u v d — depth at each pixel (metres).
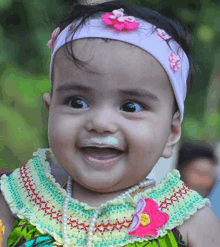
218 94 7.81
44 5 5.99
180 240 2.14
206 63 7.48
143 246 2.09
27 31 7.32
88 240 2.12
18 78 6.91
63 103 2.14
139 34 2.11
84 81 2.05
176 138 2.29
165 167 4.51
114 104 2.06
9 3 7.16
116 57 2.04
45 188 2.29
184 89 2.33
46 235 2.18
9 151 6.16
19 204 2.30
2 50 7.20
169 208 2.20
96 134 2.06
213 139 7.47
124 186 2.16
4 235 2.33
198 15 7.30
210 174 4.45
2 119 6.34
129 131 2.05
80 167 2.12
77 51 2.08
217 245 2.21
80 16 2.23
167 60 2.14
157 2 6.63
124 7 2.27
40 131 6.54
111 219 2.14
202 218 2.21
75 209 2.21
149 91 2.07
